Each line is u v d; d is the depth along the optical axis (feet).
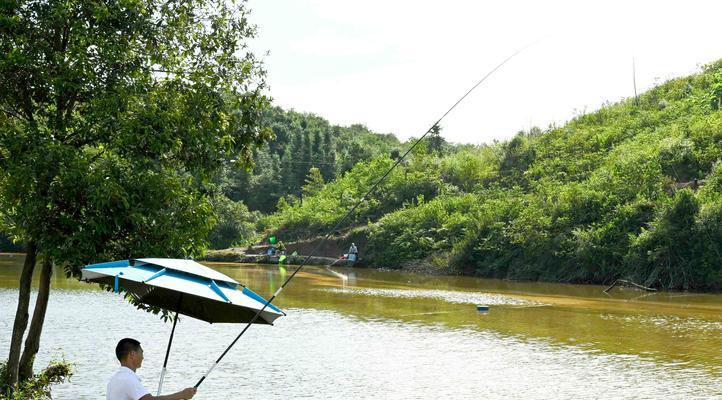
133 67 31.78
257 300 21.13
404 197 194.08
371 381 43.52
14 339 32.17
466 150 219.20
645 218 120.57
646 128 166.61
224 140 34.14
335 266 168.66
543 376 45.24
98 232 29.96
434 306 82.64
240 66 35.81
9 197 29.89
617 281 110.93
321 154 363.56
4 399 29.45
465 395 40.42
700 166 132.67
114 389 19.12
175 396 19.94
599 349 55.01
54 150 28.58
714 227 108.06
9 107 33.06
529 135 200.64
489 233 142.51
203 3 35.22
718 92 165.27
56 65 30.78
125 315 68.18
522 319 71.87
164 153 31.83
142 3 31.86
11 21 29.63
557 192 141.69
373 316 73.10
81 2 31.09
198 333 59.57
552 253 126.00
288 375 44.91
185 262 21.24
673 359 51.01
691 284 107.45
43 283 33.30
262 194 332.39
